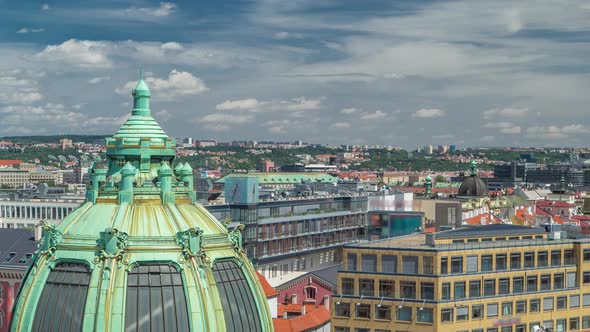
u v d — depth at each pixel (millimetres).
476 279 168125
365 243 176500
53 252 56812
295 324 170375
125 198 57844
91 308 54000
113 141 60031
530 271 175500
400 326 165625
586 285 182375
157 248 55781
